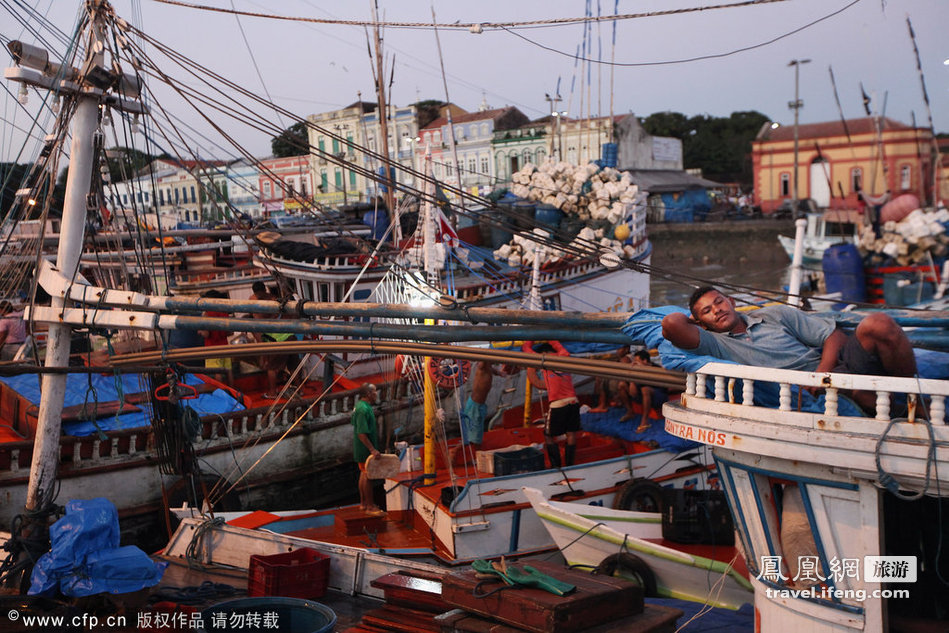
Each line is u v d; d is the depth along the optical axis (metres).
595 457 12.24
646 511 11.35
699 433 5.64
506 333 7.21
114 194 11.86
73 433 12.80
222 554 10.12
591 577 6.82
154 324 8.80
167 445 10.06
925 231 16.58
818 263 27.05
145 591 8.20
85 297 9.16
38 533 9.24
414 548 10.70
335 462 15.47
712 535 9.88
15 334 17.56
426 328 7.51
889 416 5.18
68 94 9.16
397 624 7.55
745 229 49.09
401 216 21.56
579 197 20.19
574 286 19.75
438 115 69.44
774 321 5.97
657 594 9.89
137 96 9.30
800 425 5.16
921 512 6.48
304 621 7.62
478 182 63.72
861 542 5.24
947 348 6.16
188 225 31.72
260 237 17.41
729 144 65.12
